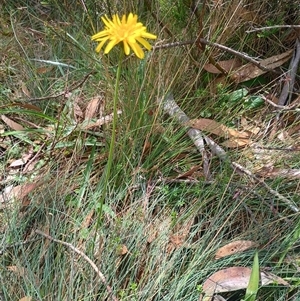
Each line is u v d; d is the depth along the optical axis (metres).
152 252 0.38
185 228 0.40
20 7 0.62
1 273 0.36
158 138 0.45
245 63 0.52
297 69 0.53
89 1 0.57
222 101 0.49
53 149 0.46
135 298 0.35
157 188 0.43
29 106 0.49
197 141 0.45
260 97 0.49
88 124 0.47
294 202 0.41
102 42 0.28
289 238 0.39
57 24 0.58
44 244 0.38
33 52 0.57
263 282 0.36
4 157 0.47
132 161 0.44
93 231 0.38
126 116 0.45
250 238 0.39
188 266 0.38
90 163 0.44
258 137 0.47
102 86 0.50
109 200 0.42
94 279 0.36
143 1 0.51
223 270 0.37
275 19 0.53
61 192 0.42
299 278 0.36
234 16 0.51
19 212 0.41
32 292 0.35
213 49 0.51
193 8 0.47
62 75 0.54
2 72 0.54
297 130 0.48
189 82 0.49
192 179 0.44
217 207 0.40
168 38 0.50
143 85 0.44
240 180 0.43
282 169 0.43
